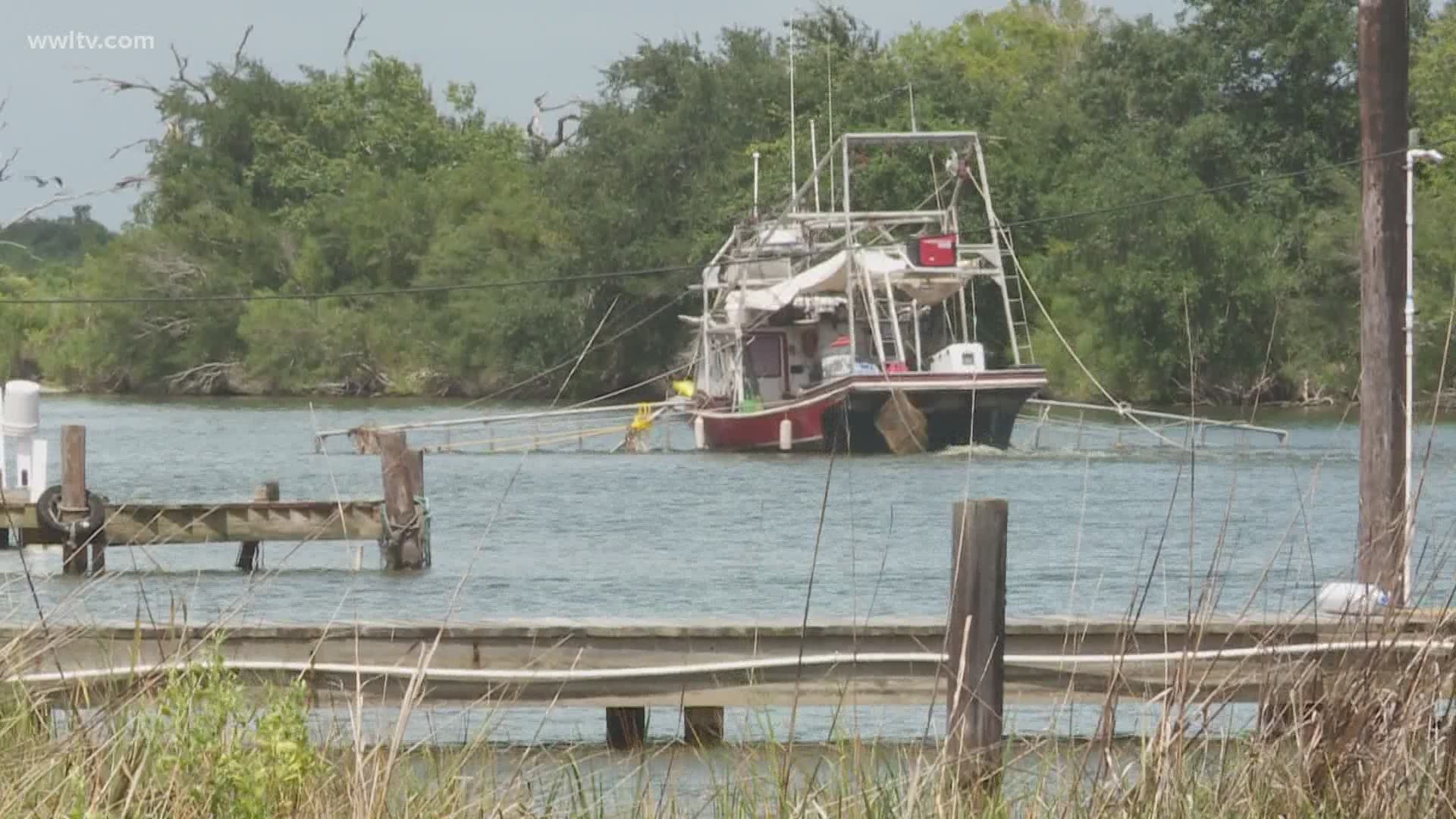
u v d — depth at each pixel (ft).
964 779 101.35
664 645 138.41
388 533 287.69
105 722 91.04
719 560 305.73
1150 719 129.90
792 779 105.40
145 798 81.92
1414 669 95.45
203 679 95.86
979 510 106.11
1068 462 514.27
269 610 232.94
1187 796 93.15
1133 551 307.17
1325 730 95.25
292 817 84.74
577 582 276.00
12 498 284.61
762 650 138.31
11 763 83.30
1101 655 133.18
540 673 131.44
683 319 654.53
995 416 539.29
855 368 548.72
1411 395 176.45
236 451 599.98
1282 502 389.19
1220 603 197.47
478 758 114.62
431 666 135.54
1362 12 185.47
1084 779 101.30
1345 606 107.55
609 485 465.47
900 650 137.59
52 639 104.83
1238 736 104.78
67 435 273.54
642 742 137.49
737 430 578.25
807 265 600.80
